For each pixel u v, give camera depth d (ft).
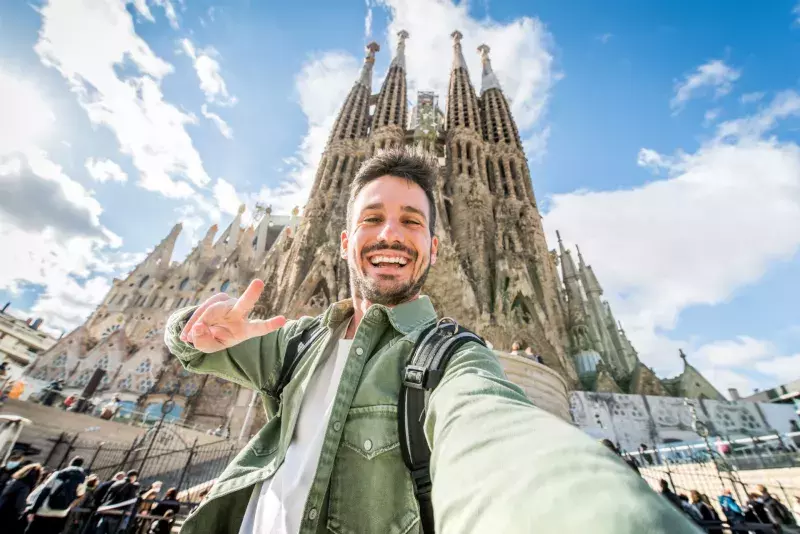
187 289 233.96
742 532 34.35
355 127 241.14
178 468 84.64
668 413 120.88
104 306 229.25
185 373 173.88
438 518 3.37
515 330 149.28
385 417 6.37
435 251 10.99
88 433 85.40
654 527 1.69
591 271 259.60
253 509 6.97
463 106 249.14
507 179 211.61
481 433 3.72
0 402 79.15
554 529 2.04
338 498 5.95
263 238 285.43
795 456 53.83
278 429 8.57
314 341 9.10
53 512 30.73
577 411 119.44
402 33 310.65
